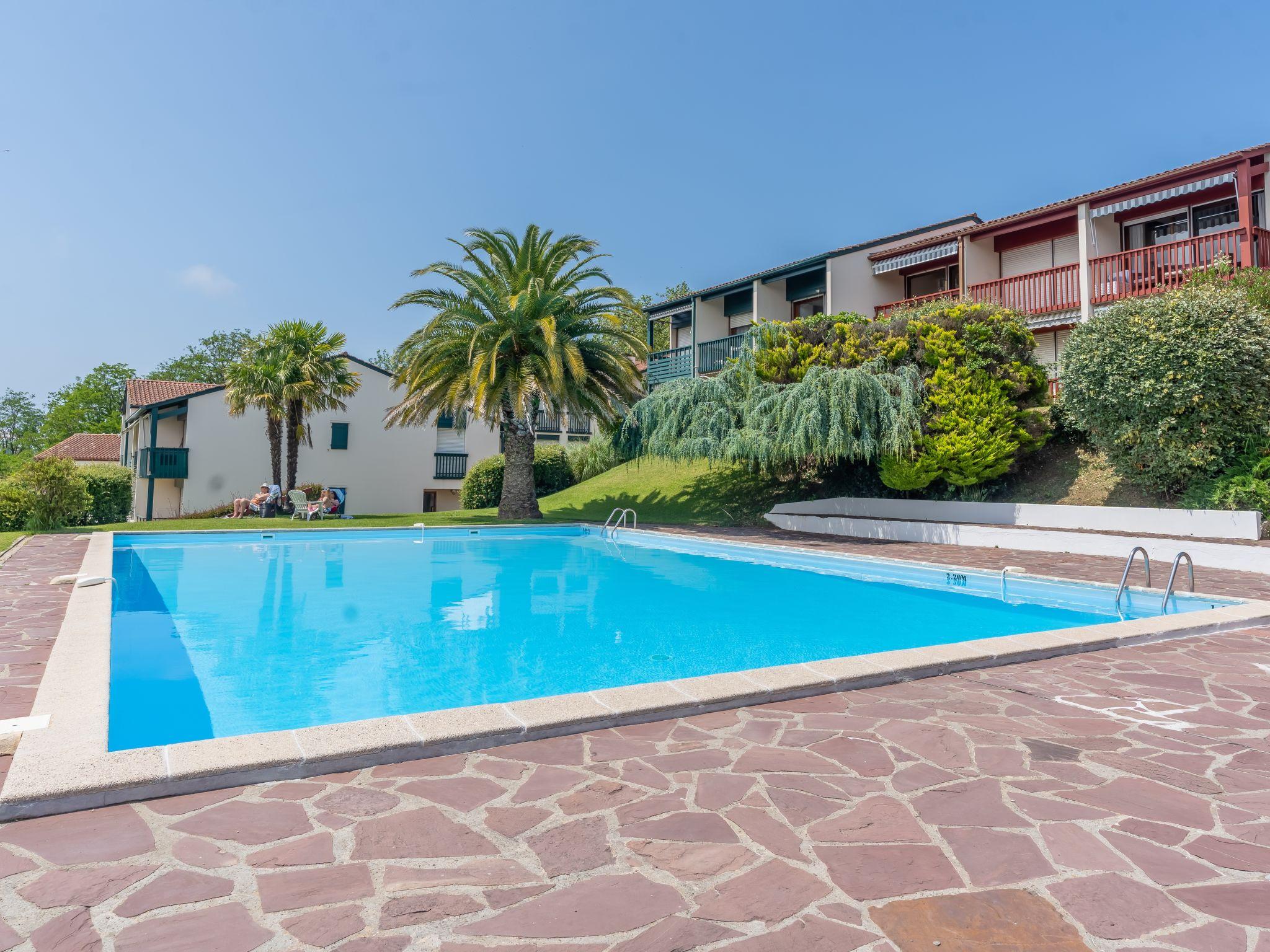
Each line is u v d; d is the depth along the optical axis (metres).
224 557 13.38
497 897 2.09
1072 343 13.22
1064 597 9.27
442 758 3.21
